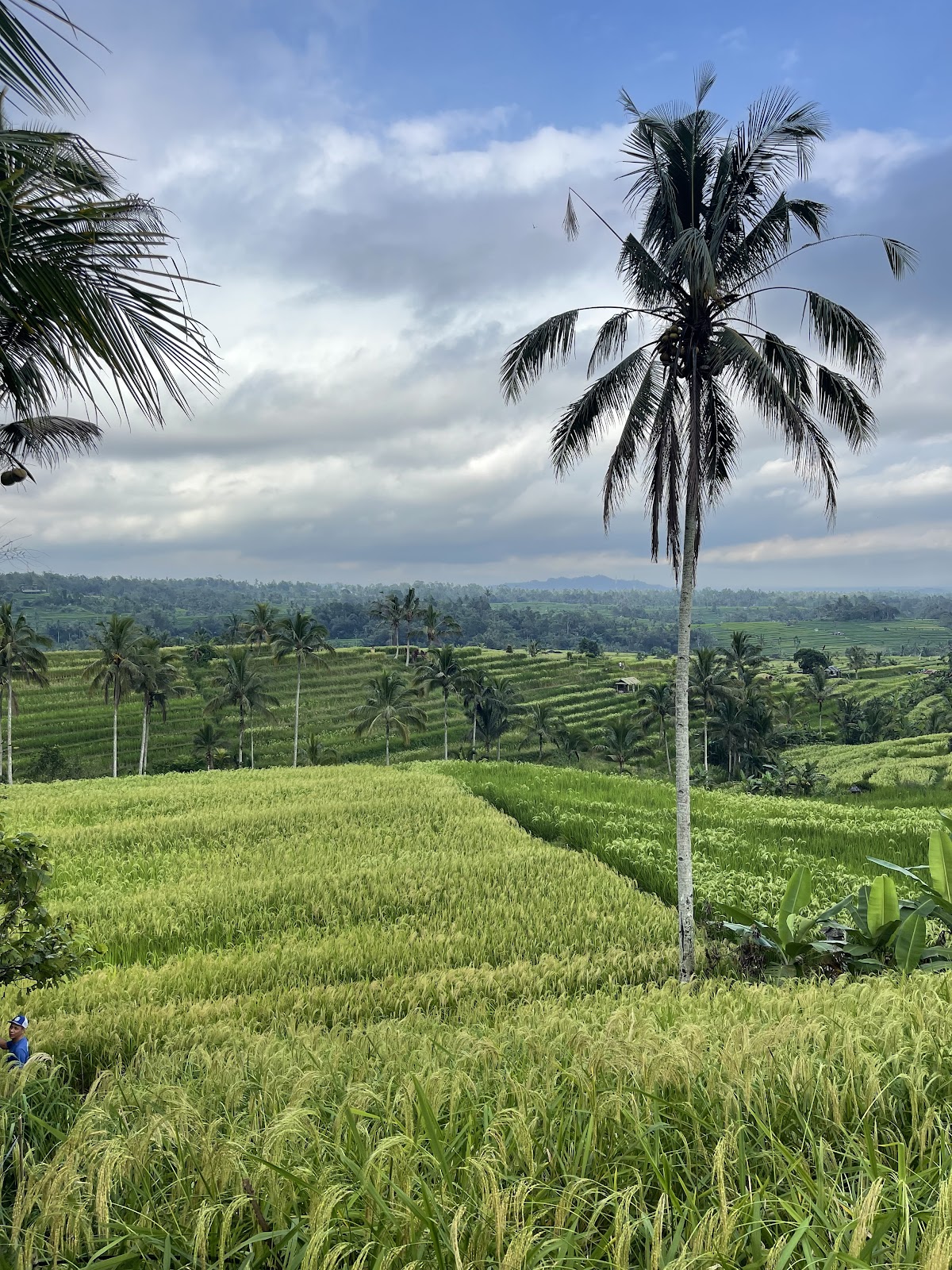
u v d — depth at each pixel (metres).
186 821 31.36
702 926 16.95
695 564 13.78
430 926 18.05
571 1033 5.71
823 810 31.95
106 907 19.34
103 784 48.28
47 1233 3.44
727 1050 4.71
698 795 37.69
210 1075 5.74
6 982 8.08
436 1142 3.59
